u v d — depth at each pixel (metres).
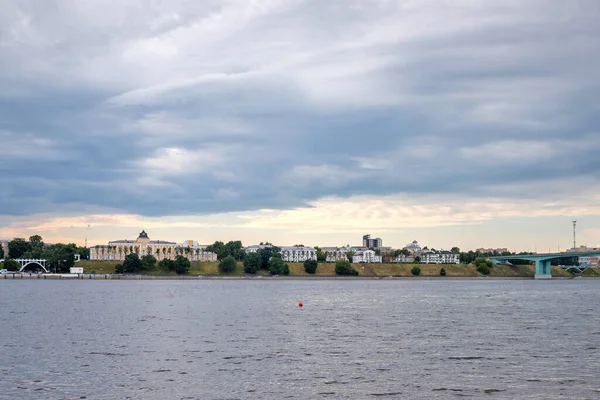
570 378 69.50
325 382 67.25
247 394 62.03
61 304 187.75
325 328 119.12
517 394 62.22
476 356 84.06
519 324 128.25
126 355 84.12
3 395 61.31
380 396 61.50
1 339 101.06
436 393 62.62
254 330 115.06
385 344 95.75
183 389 63.84
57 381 67.38
